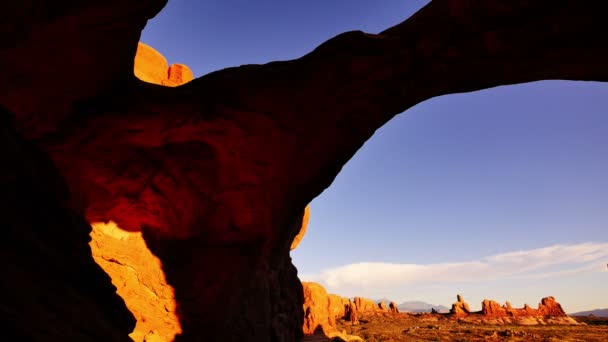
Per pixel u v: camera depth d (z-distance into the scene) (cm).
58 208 387
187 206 1171
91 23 727
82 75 873
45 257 318
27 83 785
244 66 1133
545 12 838
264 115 1084
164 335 983
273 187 1203
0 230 280
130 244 1051
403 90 1077
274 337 1998
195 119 1077
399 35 1012
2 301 227
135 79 1083
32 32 654
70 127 985
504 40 897
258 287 1519
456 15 938
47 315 265
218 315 1108
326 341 3447
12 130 350
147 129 1065
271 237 1324
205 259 1152
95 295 392
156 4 806
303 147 1154
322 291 4928
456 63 984
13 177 318
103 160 1057
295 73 1067
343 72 1041
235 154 1144
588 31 814
